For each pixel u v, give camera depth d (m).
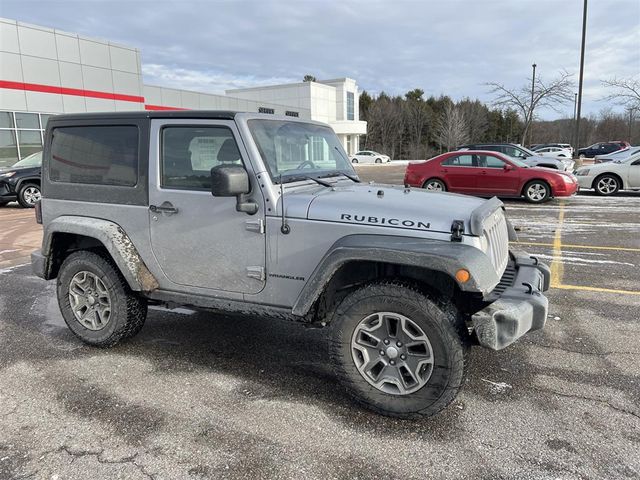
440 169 13.76
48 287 6.01
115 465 2.60
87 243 4.21
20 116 19.45
